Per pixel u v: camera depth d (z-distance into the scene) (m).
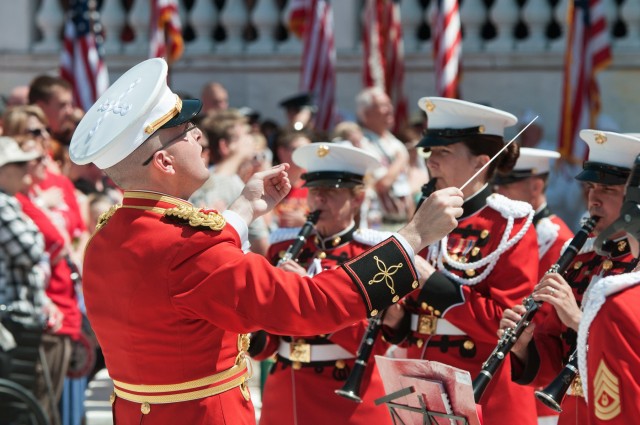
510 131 31.92
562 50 34.44
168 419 11.59
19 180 20.77
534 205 18.84
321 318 11.12
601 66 30.58
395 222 28.70
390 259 11.25
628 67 33.62
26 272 20.33
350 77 36.56
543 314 14.59
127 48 37.41
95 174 26.23
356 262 11.24
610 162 13.98
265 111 37.19
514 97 35.03
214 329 11.57
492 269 14.70
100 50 32.25
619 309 10.50
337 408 15.73
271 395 16.42
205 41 37.72
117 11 37.72
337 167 16.31
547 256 18.03
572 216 31.22
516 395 14.81
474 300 14.52
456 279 14.79
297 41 37.09
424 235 11.38
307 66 33.50
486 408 14.72
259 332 16.19
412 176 30.38
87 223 24.83
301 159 16.59
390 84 34.56
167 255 11.27
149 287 11.29
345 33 36.69
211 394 11.62
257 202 12.27
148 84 11.44
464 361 14.84
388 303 11.24
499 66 34.94
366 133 29.19
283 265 15.39
